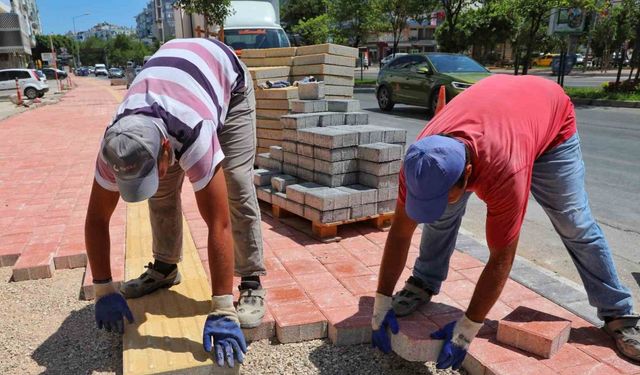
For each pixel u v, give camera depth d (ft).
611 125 34.73
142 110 6.76
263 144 17.54
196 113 7.11
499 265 7.03
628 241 14.06
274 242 12.75
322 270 11.19
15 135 34.24
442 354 7.67
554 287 10.57
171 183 9.02
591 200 17.84
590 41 117.70
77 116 48.62
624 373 7.77
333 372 8.43
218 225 7.43
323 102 15.57
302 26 105.09
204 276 10.64
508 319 8.62
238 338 7.66
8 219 14.79
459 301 9.92
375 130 13.65
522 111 7.16
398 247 7.89
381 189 13.12
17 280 11.34
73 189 18.40
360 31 84.79
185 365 7.68
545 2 52.47
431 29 197.36
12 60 160.15
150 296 9.79
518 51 68.80
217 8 39.32
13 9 188.34
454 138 6.59
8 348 8.95
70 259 11.91
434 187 6.08
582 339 8.69
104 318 8.12
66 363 8.57
